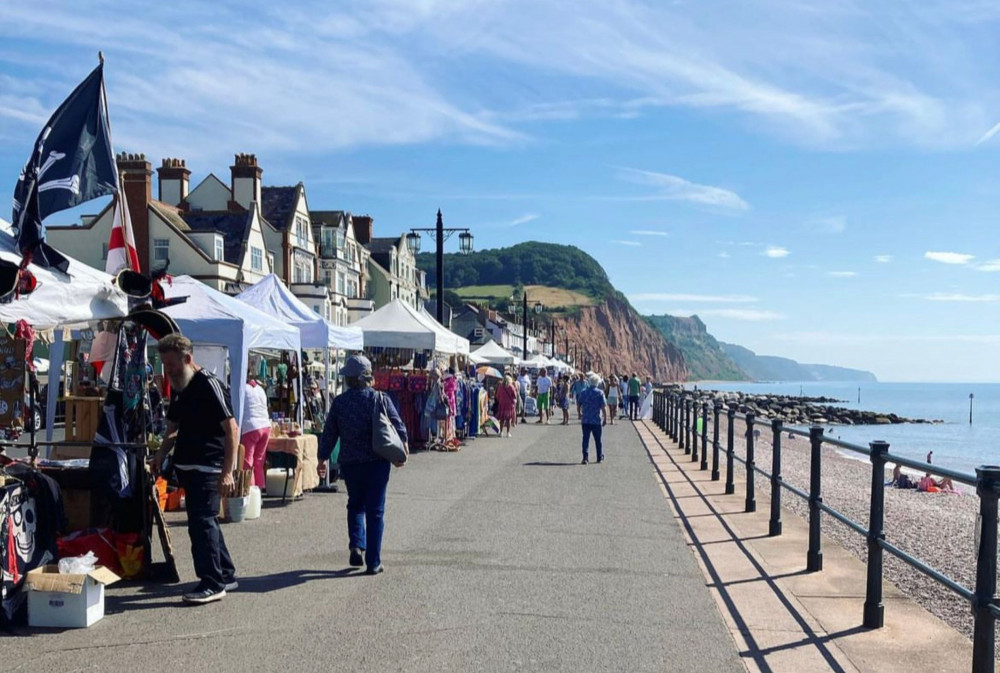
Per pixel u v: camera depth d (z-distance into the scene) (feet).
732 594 23.53
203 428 22.53
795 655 18.45
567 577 25.20
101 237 149.59
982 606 15.43
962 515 48.49
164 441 22.95
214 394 22.53
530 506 38.63
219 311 38.24
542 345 434.30
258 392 37.42
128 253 27.37
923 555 34.76
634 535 31.96
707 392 445.37
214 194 173.17
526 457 62.39
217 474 22.65
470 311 333.62
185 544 29.55
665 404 95.14
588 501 40.52
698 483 49.03
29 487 21.45
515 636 19.54
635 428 100.48
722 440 100.63
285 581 24.49
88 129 25.48
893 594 23.84
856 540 37.27
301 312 55.93
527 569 26.14
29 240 23.24
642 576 25.48
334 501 40.01
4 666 17.37
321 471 43.32
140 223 148.25
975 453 145.69
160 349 22.68
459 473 51.31
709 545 30.35
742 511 38.42
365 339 68.80
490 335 331.16
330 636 19.43
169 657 17.95
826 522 41.19
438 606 21.95
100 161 25.84
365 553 26.99
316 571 25.75
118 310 25.75
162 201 171.32
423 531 32.19
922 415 338.34
